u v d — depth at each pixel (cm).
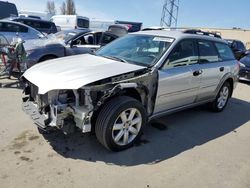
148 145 404
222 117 568
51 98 338
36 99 381
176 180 323
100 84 339
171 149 398
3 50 714
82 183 301
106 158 355
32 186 289
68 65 392
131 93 388
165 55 420
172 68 430
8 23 1141
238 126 523
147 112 407
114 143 360
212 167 360
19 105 527
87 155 358
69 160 343
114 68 375
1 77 731
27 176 305
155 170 339
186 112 575
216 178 335
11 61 693
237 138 464
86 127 335
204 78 498
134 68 380
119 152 373
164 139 430
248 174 350
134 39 487
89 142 391
